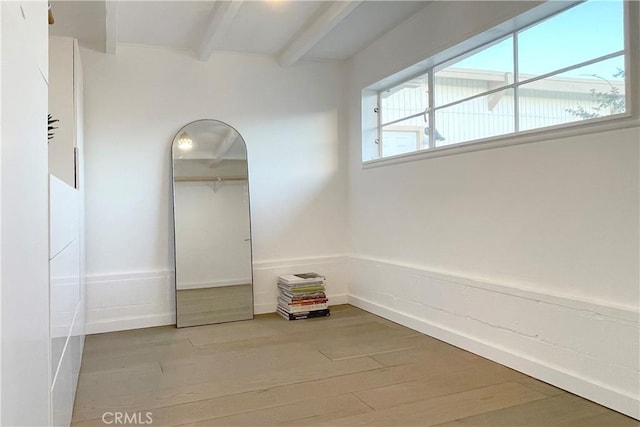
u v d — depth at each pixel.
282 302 4.12
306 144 4.40
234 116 4.16
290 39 3.86
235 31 3.67
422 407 2.17
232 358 2.93
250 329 3.65
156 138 3.90
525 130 2.59
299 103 4.38
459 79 3.24
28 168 1.00
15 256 0.86
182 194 3.94
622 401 2.08
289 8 3.26
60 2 2.93
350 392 2.36
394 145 4.04
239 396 2.33
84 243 3.52
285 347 3.15
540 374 2.48
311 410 2.16
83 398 2.31
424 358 2.87
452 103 3.29
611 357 2.13
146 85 3.88
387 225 3.92
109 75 3.77
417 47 3.43
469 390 2.37
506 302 2.70
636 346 2.03
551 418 2.04
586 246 2.27
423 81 3.64
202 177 4.01
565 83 2.43
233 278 4.02
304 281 4.01
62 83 2.93
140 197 3.85
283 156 4.32
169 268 3.92
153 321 3.85
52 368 1.36
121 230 3.79
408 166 3.63
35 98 1.09
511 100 2.77
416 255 3.56
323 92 4.46
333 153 4.50
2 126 0.76
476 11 2.85
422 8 3.35
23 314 0.93
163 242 3.91
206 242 3.97
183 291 3.85
